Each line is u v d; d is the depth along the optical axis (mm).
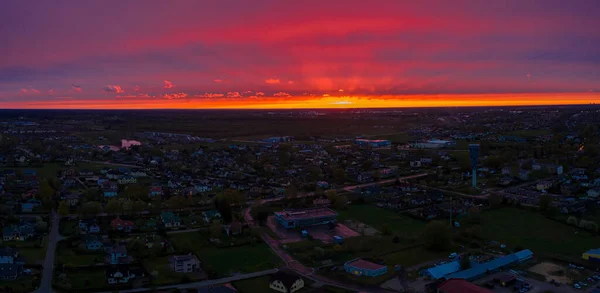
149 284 149375
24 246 183375
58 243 186625
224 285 148500
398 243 193625
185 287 148000
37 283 147250
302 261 173625
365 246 187250
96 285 147750
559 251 182625
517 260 170375
